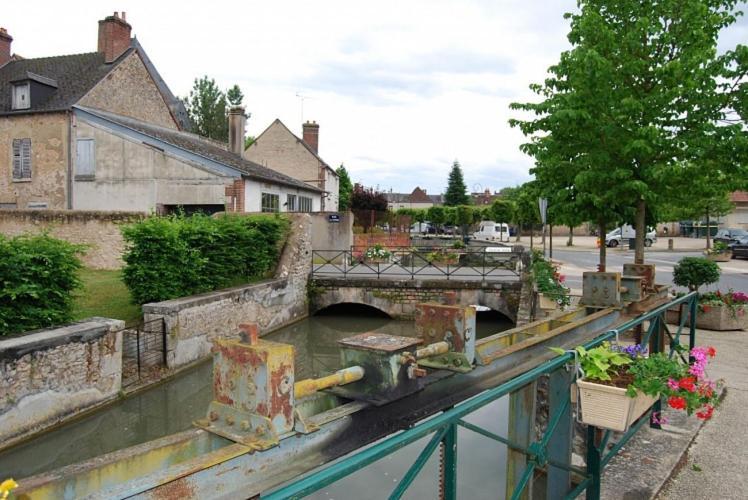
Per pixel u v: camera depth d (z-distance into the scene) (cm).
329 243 2244
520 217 2544
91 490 165
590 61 822
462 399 269
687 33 842
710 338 892
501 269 1972
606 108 862
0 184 2134
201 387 1027
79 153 2038
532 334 405
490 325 1638
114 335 871
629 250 3447
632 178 888
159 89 2525
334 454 206
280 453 188
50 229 1020
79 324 841
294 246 1617
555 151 967
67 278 851
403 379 240
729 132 808
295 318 1619
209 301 1166
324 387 216
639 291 548
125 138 1986
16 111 2091
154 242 1098
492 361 304
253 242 1457
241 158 2500
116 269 1616
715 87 824
